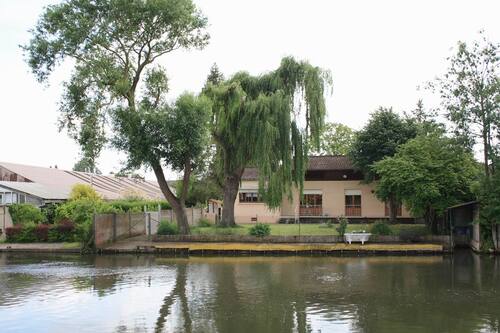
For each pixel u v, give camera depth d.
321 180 48.22
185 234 32.66
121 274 21.89
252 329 12.69
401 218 45.59
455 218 30.94
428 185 28.62
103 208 34.28
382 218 46.69
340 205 47.72
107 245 31.27
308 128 33.75
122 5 29.67
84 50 30.88
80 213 33.66
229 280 20.05
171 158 31.58
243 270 22.94
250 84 34.62
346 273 21.77
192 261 26.70
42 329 12.91
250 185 48.62
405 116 44.16
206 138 31.17
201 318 13.80
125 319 13.78
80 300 16.31
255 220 48.25
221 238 31.86
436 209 29.86
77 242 32.44
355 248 28.58
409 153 31.19
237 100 32.81
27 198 40.47
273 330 12.58
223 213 36.22
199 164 34.69
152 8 30.11
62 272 22.61
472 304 15.39
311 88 33.50
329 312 14.44
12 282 19.84
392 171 29.92
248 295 16.94
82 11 30.25
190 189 51.53
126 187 61.22
